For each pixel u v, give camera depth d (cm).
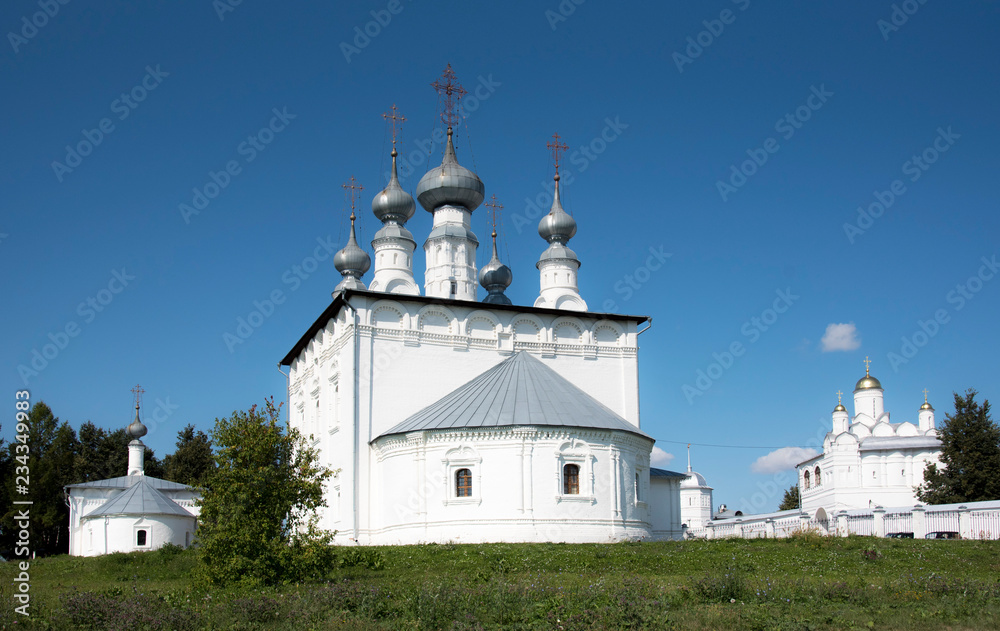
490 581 2355
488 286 6212
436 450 4022
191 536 5822
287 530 2881
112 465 8481
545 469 3906
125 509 5588
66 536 7288
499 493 3894
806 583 2388
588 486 3941
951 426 6444
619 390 4981
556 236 5950
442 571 2964
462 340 4697
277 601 2192
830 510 8150
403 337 4591
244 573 2702
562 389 4244
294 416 5669
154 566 3947
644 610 1950
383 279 5659
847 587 2269
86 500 6419
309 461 2953
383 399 4484
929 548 3153
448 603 2050
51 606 2378
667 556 3141
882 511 4053
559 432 3941
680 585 2408
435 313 4697
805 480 8956
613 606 1973
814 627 1869
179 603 2325
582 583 2506
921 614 2003
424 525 3969
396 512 4119
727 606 2105
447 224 5769
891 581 2422
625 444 4097
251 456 2811
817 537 3412
